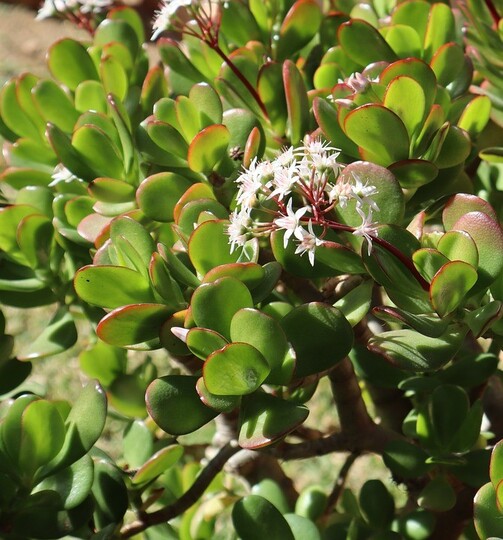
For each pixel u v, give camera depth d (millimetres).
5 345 791
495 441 872
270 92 778
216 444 865
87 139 765
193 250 699
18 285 792
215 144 739
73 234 780
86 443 708
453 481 838
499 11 855
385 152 722
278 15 862
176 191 741
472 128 782
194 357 783
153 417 687
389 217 701
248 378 670
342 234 717
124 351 857
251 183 694
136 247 704
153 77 808
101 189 760
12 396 809
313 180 686
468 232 690
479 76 901
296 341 691
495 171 827
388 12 896
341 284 749
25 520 705
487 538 680
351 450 837
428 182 742
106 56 790
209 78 834
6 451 707
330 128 735
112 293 706
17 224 786
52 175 804
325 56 814
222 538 847
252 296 696
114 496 738
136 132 770
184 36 850
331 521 864
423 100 718
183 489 903
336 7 888
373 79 757
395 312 669
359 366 816
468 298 694
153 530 818
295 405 679
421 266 686
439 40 809
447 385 783
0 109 818
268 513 737
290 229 682
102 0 894
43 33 2883
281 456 836
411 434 821
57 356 1722
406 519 814
